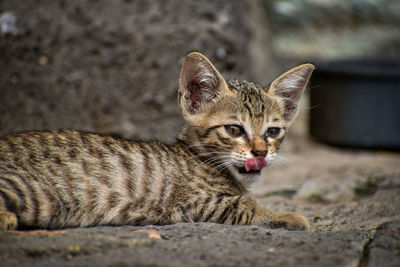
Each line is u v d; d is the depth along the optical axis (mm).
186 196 6398
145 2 11562
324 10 22906
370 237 5492
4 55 10977
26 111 10938
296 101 7535
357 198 8438
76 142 6305
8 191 5566
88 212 5996
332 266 4523
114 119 11281
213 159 6773
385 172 9695
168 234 5410
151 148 6594
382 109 13320
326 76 13992
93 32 11266
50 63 11109
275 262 4578
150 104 11406
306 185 9156
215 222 6387
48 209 5781
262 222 6289
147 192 6258
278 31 21875
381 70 13133
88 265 4320
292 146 13727
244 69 12062
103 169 6121
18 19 11117
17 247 4672
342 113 13711
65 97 11117
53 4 11367
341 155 13156
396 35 22703
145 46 11375
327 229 6789
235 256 4699
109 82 11297
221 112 6773
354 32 22688
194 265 4406
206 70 6879
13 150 5977
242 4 13297
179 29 11484
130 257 4535
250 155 6543
